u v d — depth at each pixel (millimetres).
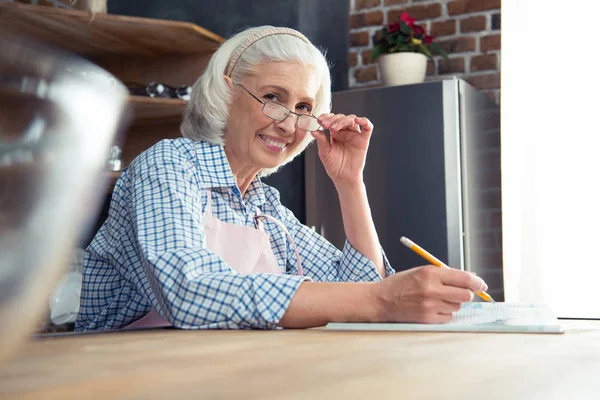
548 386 383
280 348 577
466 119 3422
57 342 598
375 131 3467
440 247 3312
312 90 1631
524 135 3637
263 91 1562
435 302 964
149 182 1232
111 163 3135
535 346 688
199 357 477
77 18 2994
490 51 3977
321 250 1682
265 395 294
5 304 182
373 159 3461
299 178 3592
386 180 3430
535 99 3627
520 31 3678
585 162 3518
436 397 314
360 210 1604
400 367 447
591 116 3523
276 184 3617
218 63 1574
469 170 3416
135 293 1355
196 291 984
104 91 198
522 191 3617
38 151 180
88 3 3045
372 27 4207
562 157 3561
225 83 1559
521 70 3664
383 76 3764
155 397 282
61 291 2760
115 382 330
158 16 3799
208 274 1015
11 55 171
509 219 3637
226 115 1554
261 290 971
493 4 3980
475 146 3533
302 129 1588
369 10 4219
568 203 3533
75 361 429
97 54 3537
